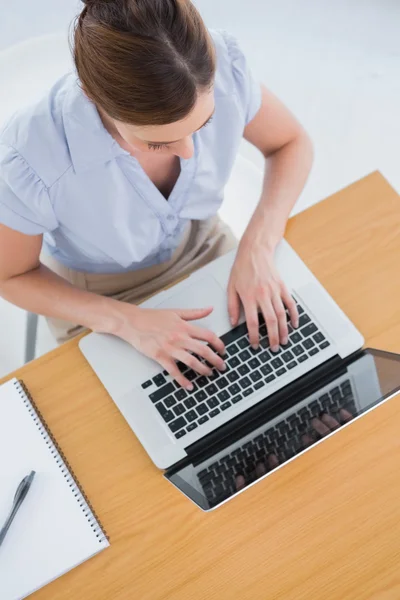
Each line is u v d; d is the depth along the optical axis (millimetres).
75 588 979
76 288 1223
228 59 1127
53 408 1088
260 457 1032
